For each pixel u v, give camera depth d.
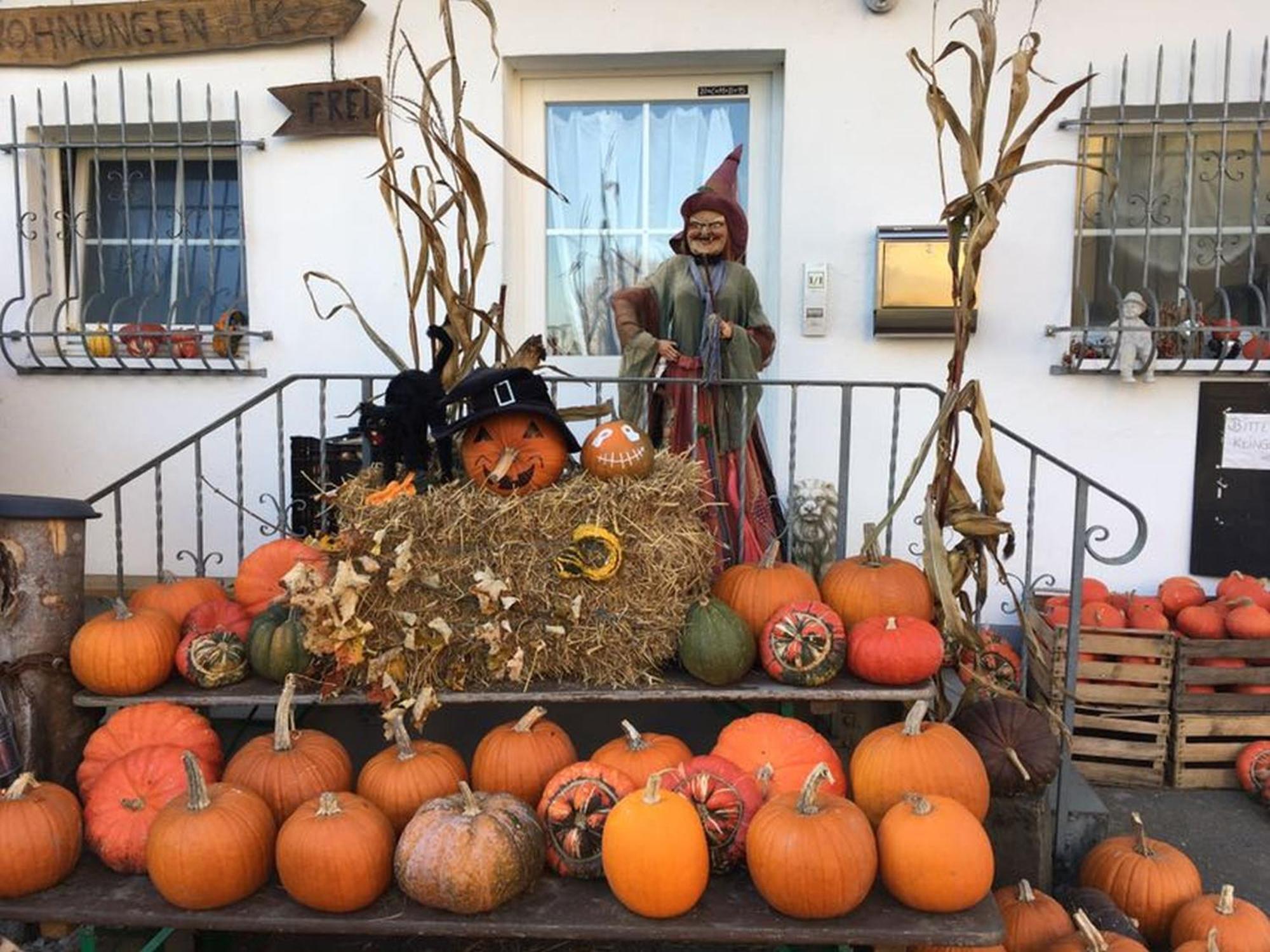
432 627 2.55
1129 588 4.18
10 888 2.21
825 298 4.14
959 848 2.11
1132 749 3.51
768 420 4.29
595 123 4.46
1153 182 4.02
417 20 4.17
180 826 2.15
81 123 4.36
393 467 2.90
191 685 2.73
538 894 2.21
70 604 2.76
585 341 4.56
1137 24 3.96
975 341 4.14
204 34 4.22
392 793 2.39
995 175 2.59
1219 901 2.46
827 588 2.93
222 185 4.46
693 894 2.11
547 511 2.62
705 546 2.75
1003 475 4.18
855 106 4.09
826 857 2.04
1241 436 4.04
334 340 4.34
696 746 3.27
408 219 4.26
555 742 2.54
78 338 4.48
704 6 4.10
